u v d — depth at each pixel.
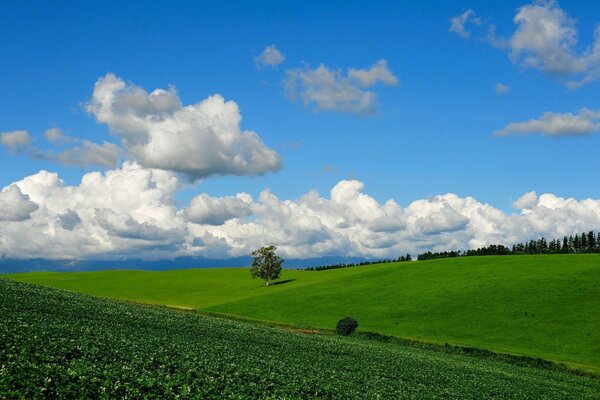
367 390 37.88
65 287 166.25
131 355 34.94
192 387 29.61
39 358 29.02
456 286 114.00
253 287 159.12
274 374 37.81
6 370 25.27
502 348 76.44
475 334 85.56
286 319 101.50
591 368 66.25
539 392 47.62
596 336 81.69
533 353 74.19
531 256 141.88
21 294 55.88
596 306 93.75
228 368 37.03
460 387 45.09
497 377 53.38
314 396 33.38
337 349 59.75
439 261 148.62
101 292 156.25
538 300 99.31
